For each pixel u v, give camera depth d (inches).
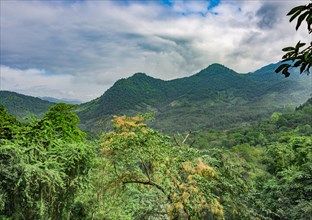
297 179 597.6
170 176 298.4
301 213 515.5
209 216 334.3
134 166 342.3
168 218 333.4
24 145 286.7
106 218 356.8
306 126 2034.9
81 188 319.3
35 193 278.1
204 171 310.5
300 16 57.5
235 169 379.2
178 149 330.3
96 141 346.9
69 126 368.5
